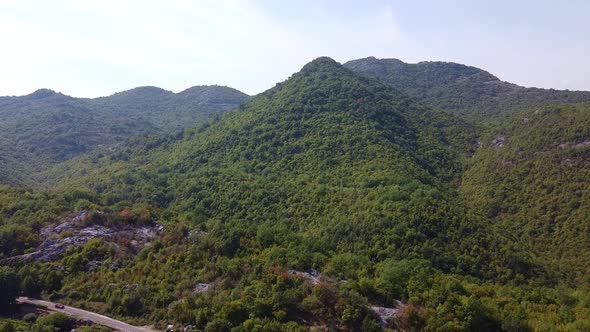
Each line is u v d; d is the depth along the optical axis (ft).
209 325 199.41
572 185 411.34
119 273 256.73
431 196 359.46
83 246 280.31
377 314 206.18
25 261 269.44
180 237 293.23
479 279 276.21
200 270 250.78
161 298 230.07
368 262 269.44
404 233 304.50
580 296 248.52
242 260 255.29
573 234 362.94
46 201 347.15
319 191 405.59
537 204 416.05
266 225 335.47
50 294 246.47
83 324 213.46
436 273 258.98
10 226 295.89
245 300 211.41
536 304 227.81
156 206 417.49
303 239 302.04
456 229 314.96
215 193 447.01
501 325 200.54
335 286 221.46
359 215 334.65
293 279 228.84
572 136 467.11
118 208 347.77
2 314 227.40
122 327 212.23
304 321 204.23
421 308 211.61
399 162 469.16
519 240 366.02
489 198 451.53
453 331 192.13
